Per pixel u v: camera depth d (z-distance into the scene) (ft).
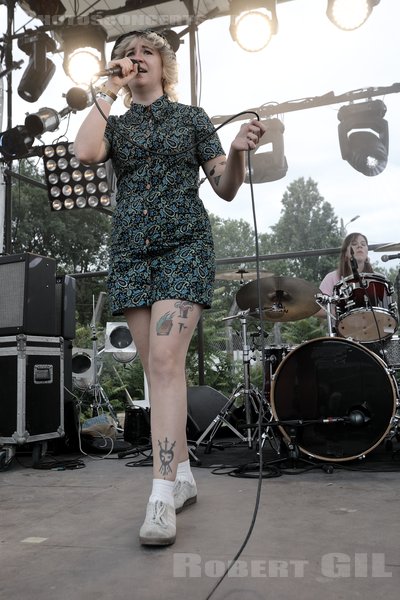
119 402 31.89
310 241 120.16
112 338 18.07
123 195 5.78
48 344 10.98
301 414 9.72
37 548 4.75
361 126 16.96
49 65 16.47
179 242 5.52
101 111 5.55
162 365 5.25
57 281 12.17
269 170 17.57
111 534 5.12
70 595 3.69
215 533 5.05
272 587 3.73
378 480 7.80
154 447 5.15
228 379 33.22
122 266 5.64
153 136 5.73
